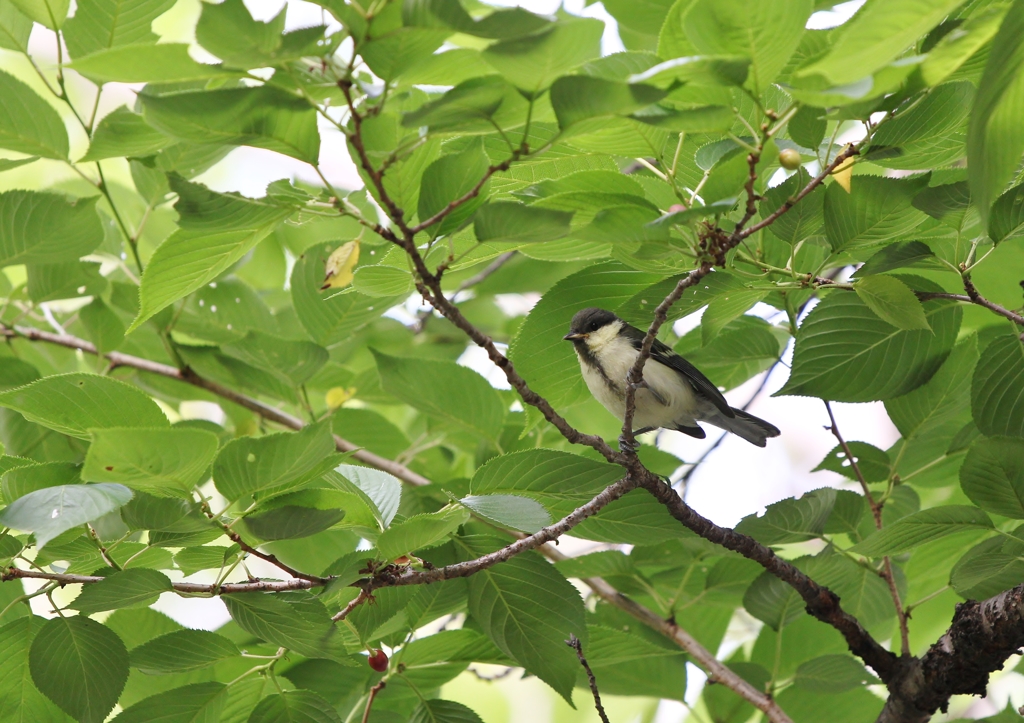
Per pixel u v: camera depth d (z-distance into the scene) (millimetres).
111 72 4141
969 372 7934
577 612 6949
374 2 3977
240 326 11914
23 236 9234
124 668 6223
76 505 4691
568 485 6875
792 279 6711
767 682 9125
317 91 4422
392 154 4523
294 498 5914
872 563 8836
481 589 7059
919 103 5715
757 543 7520
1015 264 8852
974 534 9078
